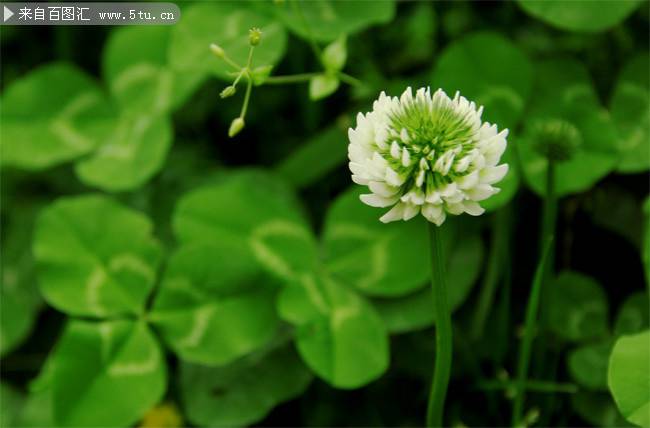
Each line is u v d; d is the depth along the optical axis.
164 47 0.34
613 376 0.29
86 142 0.34
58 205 0.32
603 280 0.33
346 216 0.32
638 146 0.32
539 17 0.32
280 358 0.32
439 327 0.29
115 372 0.31
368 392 0.32
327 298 0.31
